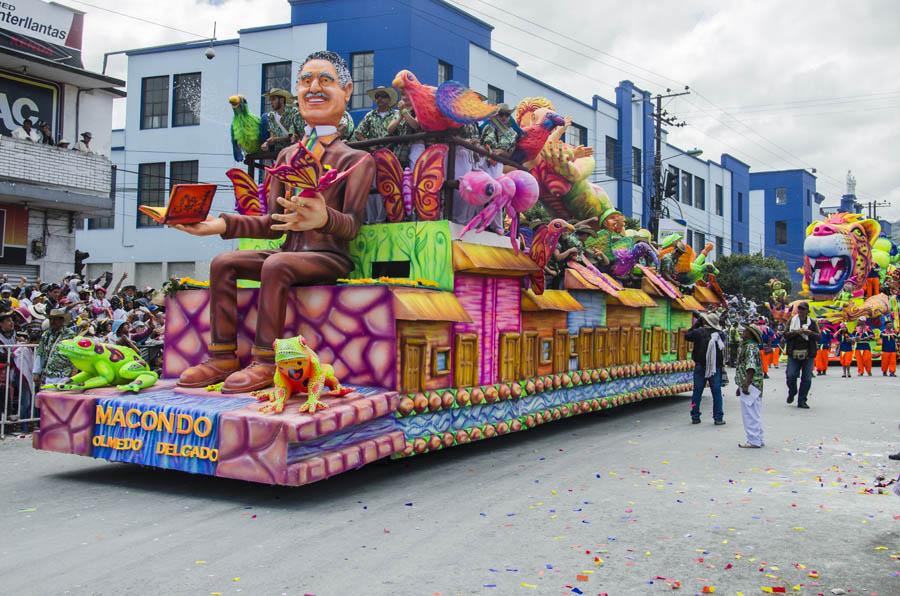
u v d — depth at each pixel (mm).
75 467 8227
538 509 6605
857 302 24141
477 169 9641
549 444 10172
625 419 12859
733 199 51781
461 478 7918
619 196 37531
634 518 6336
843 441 10391
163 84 30219
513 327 9938
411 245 8836
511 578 4852
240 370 7934
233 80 28797
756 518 6371
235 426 6586
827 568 5117
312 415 6547
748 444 9875
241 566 5016
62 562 5043
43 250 21000
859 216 24172
